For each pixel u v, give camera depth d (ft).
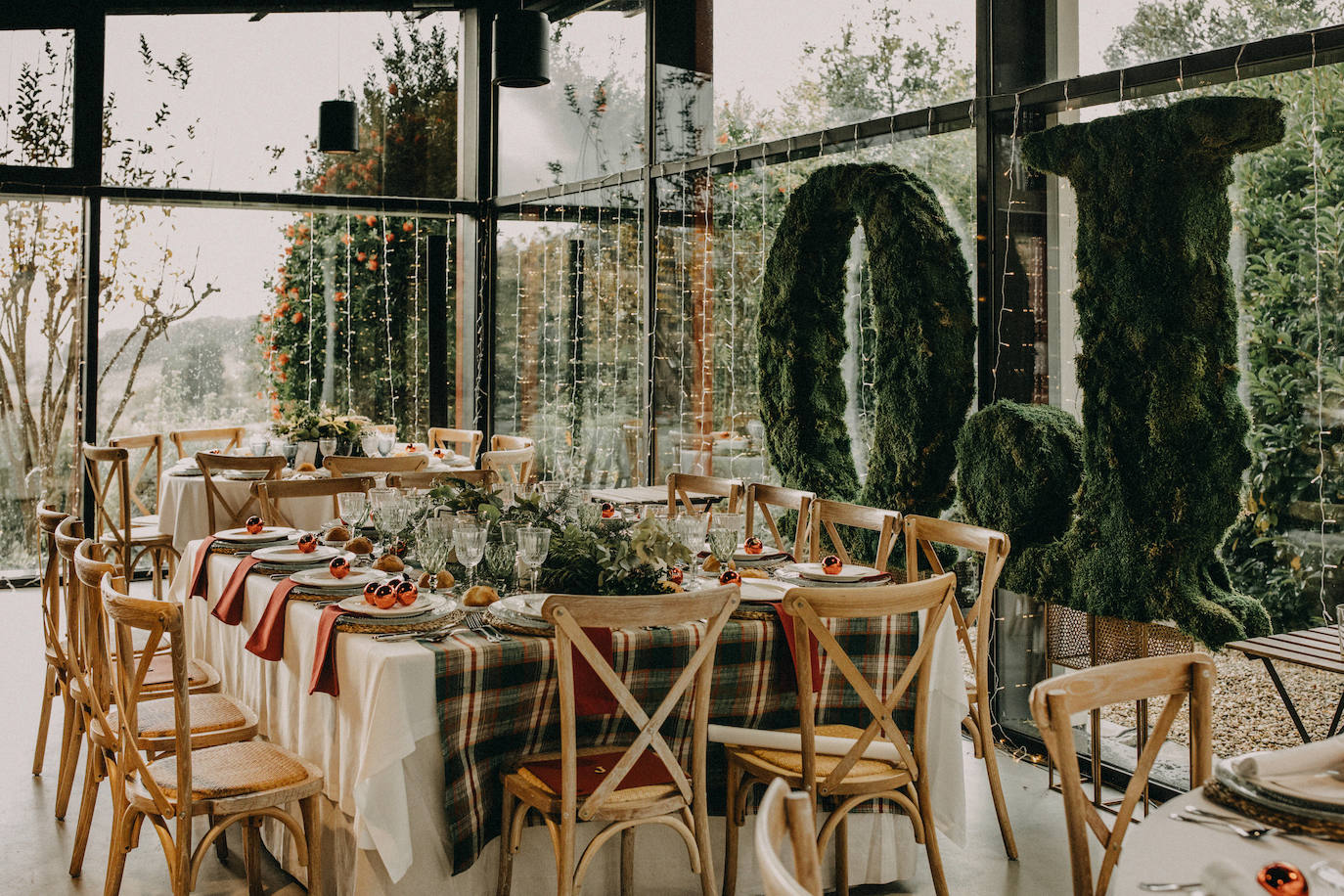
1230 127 11.31
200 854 8.36
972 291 14.74
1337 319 11.48
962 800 10.34
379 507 10.78
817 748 9.29
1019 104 13.97
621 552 9.56
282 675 9.86
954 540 11.44
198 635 12.43
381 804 7.99
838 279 16.33
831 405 16.55
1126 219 12.24
